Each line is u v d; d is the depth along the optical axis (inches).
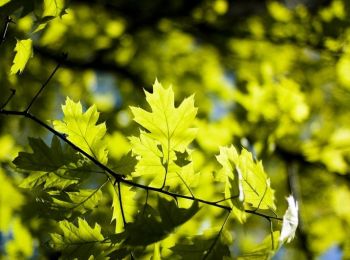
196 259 75.0
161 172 83.1
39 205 81.6
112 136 170.1
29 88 191.2
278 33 217.9
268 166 219.8
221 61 247.1
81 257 81.4
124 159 83.4
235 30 231.8
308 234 235.1
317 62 217.0
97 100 225.8
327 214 241.0
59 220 81.8
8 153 165.2
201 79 234.7
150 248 77.8
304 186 244.8
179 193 81.8
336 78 216.8
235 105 194.2
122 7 236.1
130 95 235.8
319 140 223.6
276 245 76.4
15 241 166.4
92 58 233.0
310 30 205.3
